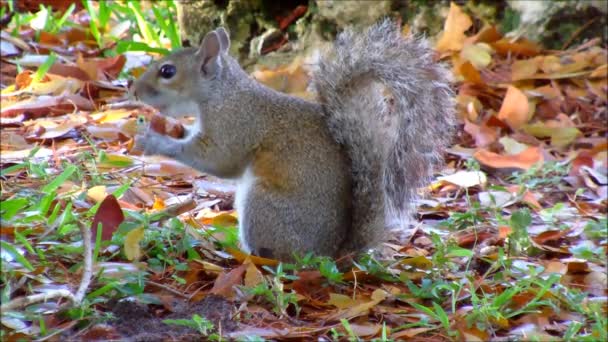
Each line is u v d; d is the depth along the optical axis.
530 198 12.34
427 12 17.33
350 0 17.27
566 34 17.03
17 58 16.67
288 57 17.53
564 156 14.30
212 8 17.83
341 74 9.84
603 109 15.45
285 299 8.67
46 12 17.94
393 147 9.78
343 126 9.80
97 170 11.92
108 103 14.95
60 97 14.49
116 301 8.44
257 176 9.80
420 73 9.86
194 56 10.21
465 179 12.73
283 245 9.69
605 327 8.73
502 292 9.47
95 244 9.11
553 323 9.00
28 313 7.91
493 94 15.57
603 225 11.55
